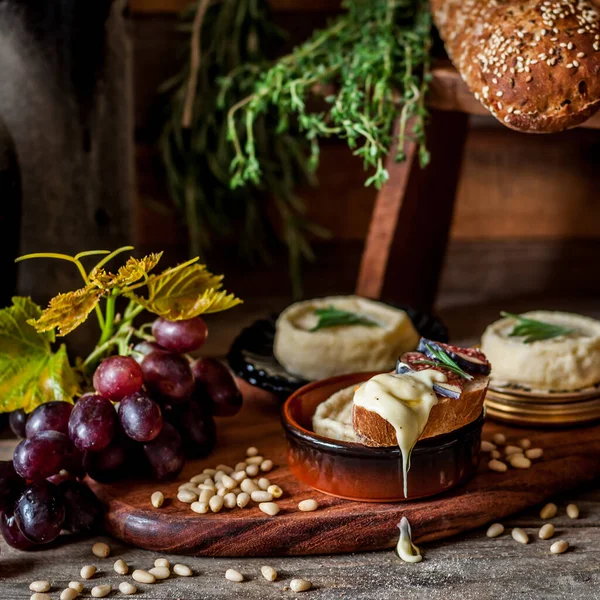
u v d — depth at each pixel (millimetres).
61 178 1128
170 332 1011
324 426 980
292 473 999
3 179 1057
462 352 977
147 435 962
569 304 1389
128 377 980
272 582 924
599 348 1056
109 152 1143
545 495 988
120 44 1134
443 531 955
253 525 941
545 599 903
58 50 1104
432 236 1287
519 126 1003
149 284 1006
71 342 1156
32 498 940
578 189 1402
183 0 1334
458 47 1060
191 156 1312
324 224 1405
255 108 1146
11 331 1013
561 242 1419
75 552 958
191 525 943
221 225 1355
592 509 989
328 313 1113
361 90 1134
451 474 960
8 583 928
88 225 1144
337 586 918
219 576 931
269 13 1315
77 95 1117
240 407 1061
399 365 963
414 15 1186
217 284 1035
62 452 954
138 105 1352
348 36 1178
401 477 952
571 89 978
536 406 1042
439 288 1399
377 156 1093
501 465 991
